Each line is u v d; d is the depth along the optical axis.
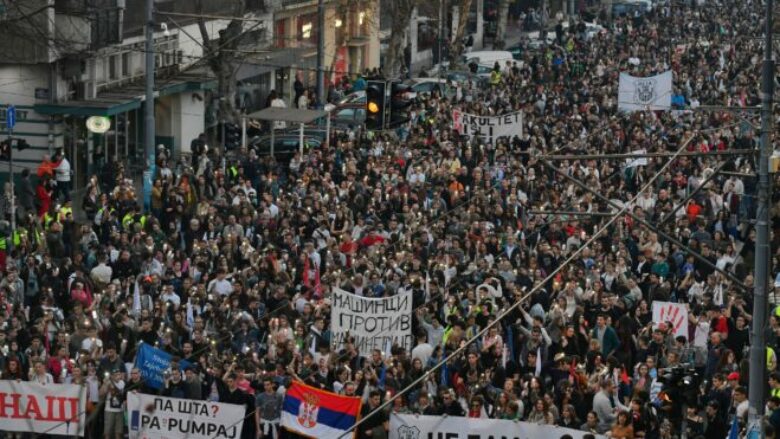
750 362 25.30
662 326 30.88
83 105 54.69
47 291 32.97
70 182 56.06
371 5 90.56
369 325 30.36
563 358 29.59
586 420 27.92
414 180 49.56
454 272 36.81
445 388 27.45
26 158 54.78
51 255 39.72
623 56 94.00
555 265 37.69
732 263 38.72
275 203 44.75
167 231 43.47
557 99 72.75
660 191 47.25
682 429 27.92
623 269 36.69
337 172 50.50
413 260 35.94
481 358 30.05
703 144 56.41
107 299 33.19
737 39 107.00
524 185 48.38
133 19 61.12
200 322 30.53
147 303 34.03
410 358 29.50
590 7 135.62
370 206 44.84
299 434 27.45
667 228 42.06
